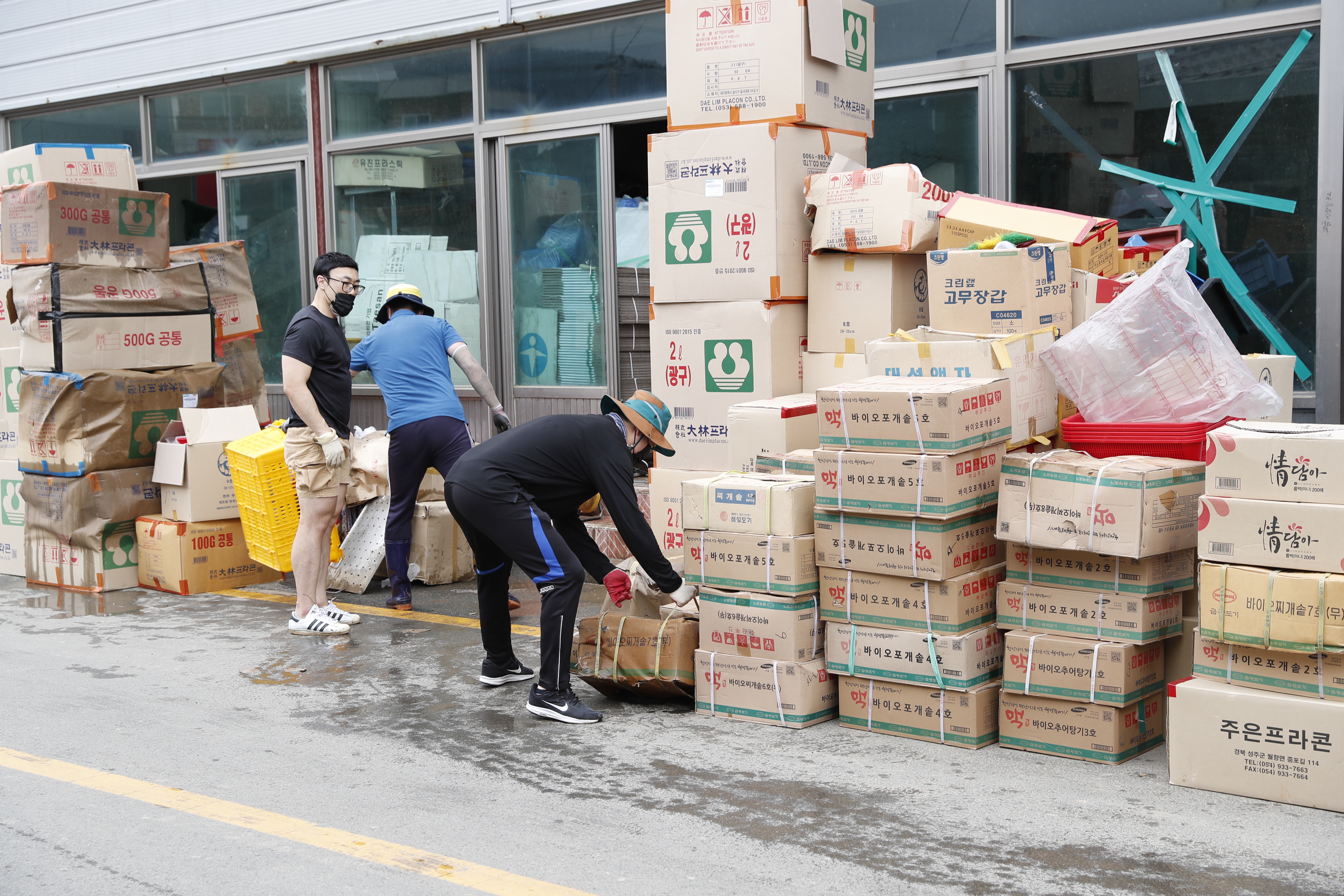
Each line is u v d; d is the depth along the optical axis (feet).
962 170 22.26
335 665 17.16
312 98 30.96
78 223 21.79
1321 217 18.70
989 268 14.89
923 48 22.48
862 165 18.85
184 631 19.26
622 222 26.66
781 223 17.26
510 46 27.58
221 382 23.95
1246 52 19.35
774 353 17.43
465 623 19.60
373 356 20.44
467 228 28.91
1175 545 12.44
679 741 13.65
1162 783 12.14
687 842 10.84
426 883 10.14
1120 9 20.44
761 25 17.34
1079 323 15.16
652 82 25.64
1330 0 18.35
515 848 10.79
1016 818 11.27
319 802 11.97
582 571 14.51
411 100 29.48
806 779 12.36
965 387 13.03
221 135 33.24
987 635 13.46
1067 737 12.87
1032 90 21.45
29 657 17.74
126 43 34.14
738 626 14.28
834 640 14.02
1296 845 10.55
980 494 13.32
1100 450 13.98
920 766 12.70
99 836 11.23
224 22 32.09
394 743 13.74
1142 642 12.46
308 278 31.91
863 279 16.96
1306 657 11.36
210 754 13.43
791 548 13.78
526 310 28.17
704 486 14.42
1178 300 13.61
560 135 26.91
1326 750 11.21
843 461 13.43
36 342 22.36
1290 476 11.27
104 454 22.25
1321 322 18.84
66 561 22.75
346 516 23.71
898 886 9.87
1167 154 20.24
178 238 35.06
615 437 14.40
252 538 21.29
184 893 10.03
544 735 13.97
